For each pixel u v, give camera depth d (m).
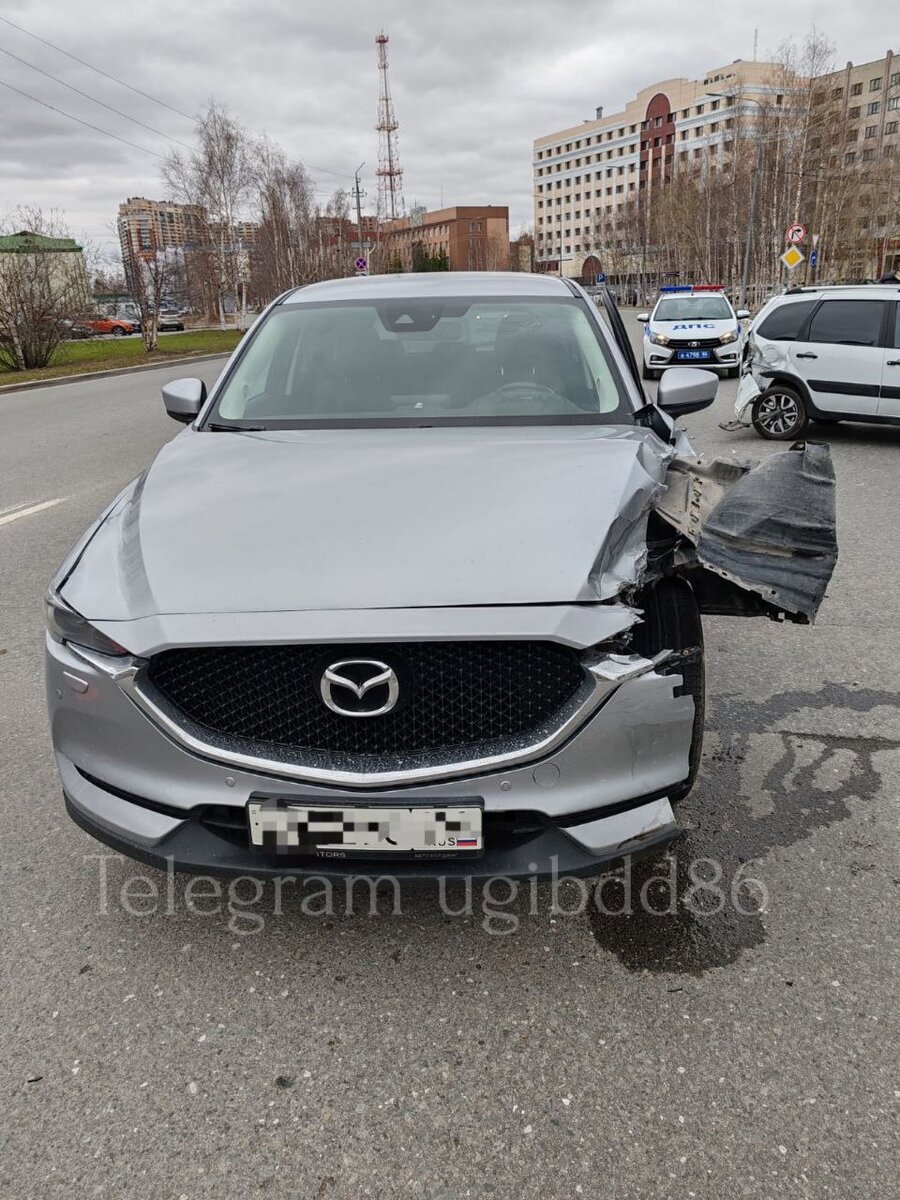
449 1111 1.99
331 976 2.39
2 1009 2.29
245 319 55.53
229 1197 1.81
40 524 7.11
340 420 3.34
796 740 3.56
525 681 2.13
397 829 2.12
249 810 2.13
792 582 2.40
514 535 2.31
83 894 2.73
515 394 3.40
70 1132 1.95
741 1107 1.98
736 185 72.56
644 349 16.33
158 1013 2.27
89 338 42.28
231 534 2.39
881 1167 1.84
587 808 2.17
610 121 144.25
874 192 67.81
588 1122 1.95
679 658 2.31
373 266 75.44
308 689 2.13
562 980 2.36
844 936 2.49
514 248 160.38
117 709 2.19
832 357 9.83
